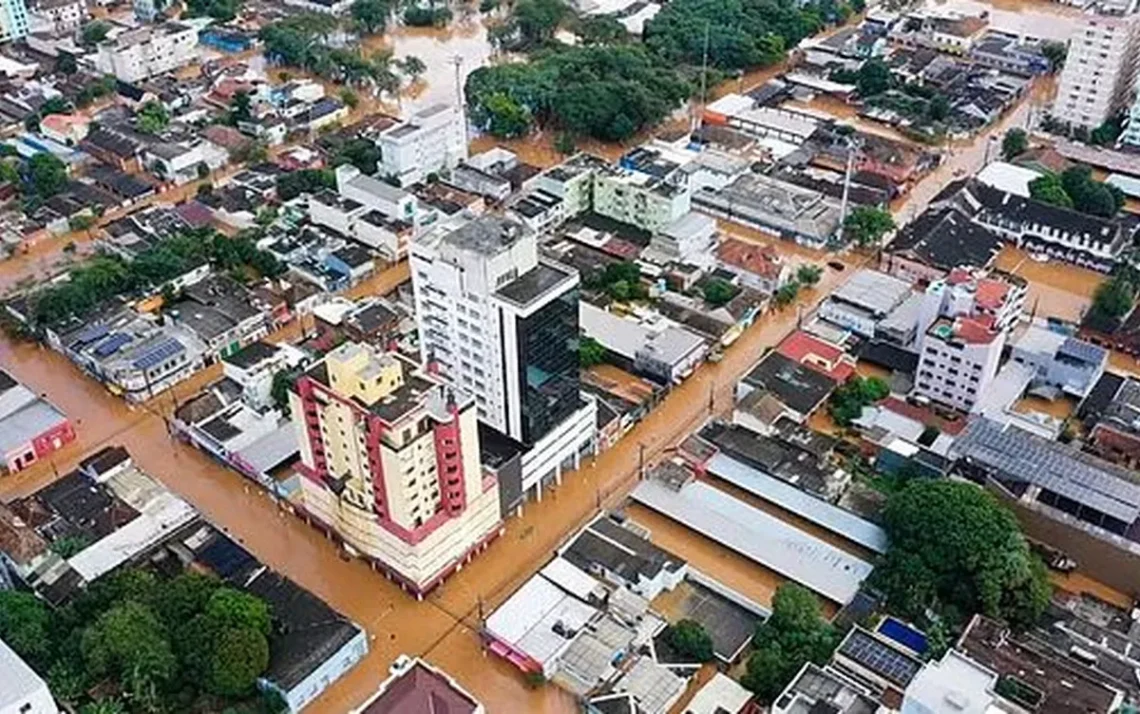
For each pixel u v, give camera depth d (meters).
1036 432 162.00
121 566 143.75
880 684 123.56
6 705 115.19
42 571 141.62
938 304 174.88
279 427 169.88
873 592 137.75
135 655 125.19
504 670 134.38
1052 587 138.12
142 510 152.62
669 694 126.62
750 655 132.12
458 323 150.25
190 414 172.50
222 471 167.00
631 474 164.25
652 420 174.75
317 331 191.88
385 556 144.25
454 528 143.00
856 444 165.75
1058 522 142.50
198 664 126.50
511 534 154.25
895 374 181.12
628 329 188.00
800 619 130.50
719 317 191.75
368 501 141.62
